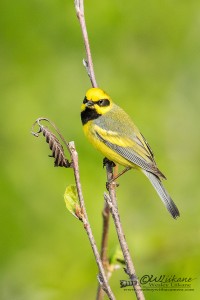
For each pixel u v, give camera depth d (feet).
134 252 36.81
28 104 50.31
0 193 45.52
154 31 57.00
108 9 53.98
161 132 53.88
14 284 43.14
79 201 21.90
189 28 58.18
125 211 48.73
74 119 50.47
